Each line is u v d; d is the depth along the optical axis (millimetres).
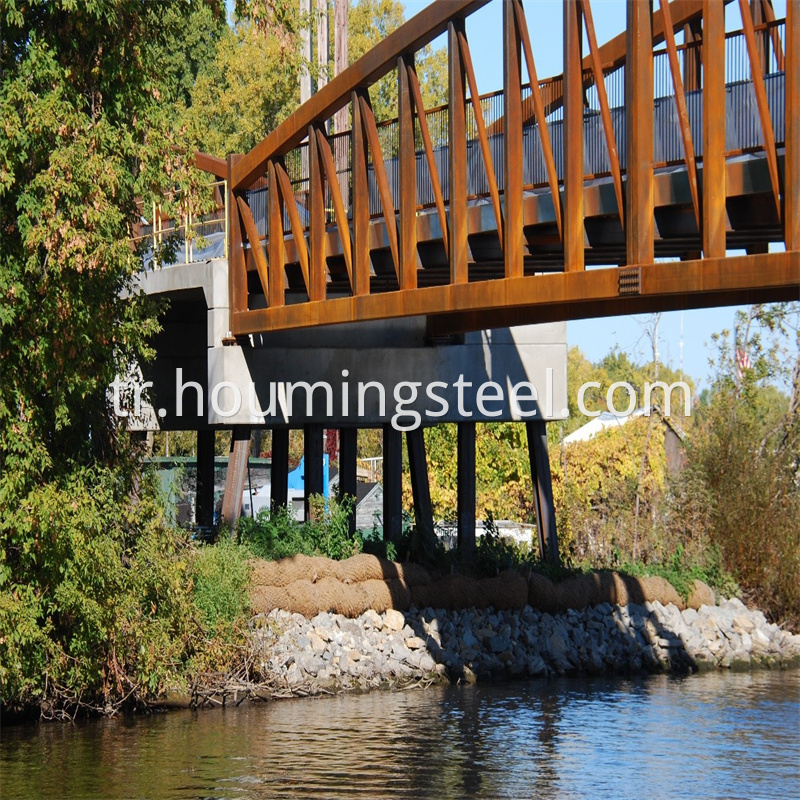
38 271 24031
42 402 25750
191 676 26969
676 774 21609
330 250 32531
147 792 19766
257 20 28453
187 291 35594
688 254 25688
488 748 23375
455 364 36375
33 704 25516
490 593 33312
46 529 23938
